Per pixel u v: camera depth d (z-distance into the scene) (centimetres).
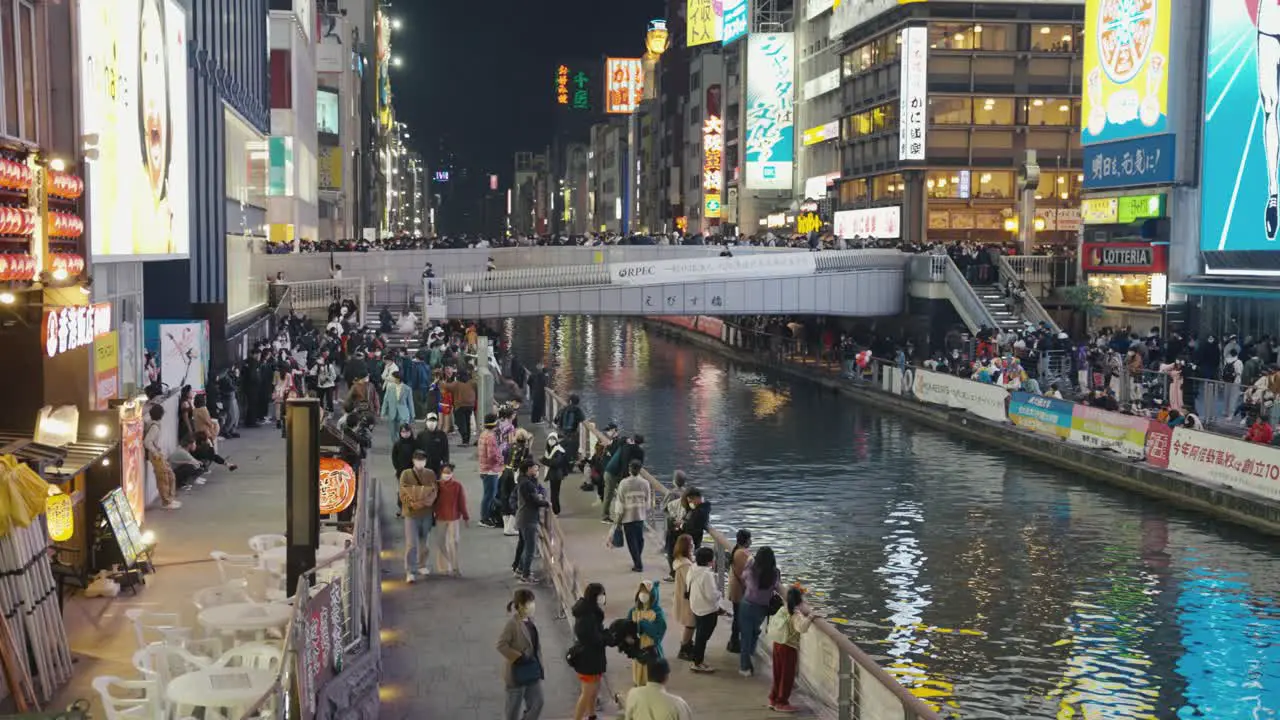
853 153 10506
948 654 2364
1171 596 2709
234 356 4750
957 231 9200
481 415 3919
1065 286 6838
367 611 1848
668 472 4172
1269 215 5466
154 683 1280
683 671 1784
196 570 2031
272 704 1140
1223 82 5797
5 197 1838
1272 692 2161
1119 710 2086
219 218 4600
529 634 1472
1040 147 9150
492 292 6228
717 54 14438
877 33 9756
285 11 8012
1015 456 4444
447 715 1642
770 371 7669
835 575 2897
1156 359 4978
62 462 1800
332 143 11062
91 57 2344
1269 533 3234
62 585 1809
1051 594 2733
